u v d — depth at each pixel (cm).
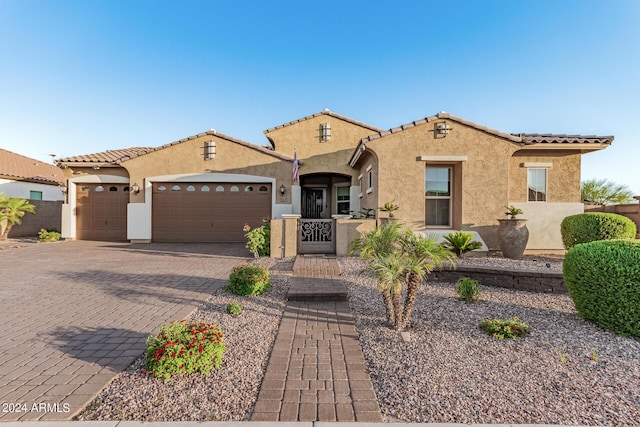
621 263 491
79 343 479
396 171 1171
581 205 1219
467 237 1046
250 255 1280
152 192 1705
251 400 337
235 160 1683
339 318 578
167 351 381
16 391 353
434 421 301
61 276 916
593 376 377
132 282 843
